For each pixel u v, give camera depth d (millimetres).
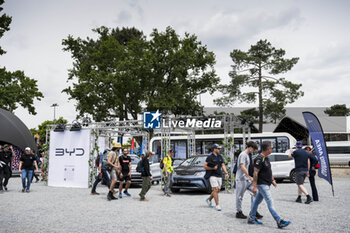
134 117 31875
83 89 27750
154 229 5613
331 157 25891
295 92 31688
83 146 14938
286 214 7094
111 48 28484
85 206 8516
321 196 10406
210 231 5441
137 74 27078
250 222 6086
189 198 10516
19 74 31094
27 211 7641
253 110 34906
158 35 28875
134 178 13914
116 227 5785
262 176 5848
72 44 30141
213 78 30547
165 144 13367
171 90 29047
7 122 23125
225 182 12422
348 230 5480
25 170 12133
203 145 22453
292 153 9133
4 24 29797
